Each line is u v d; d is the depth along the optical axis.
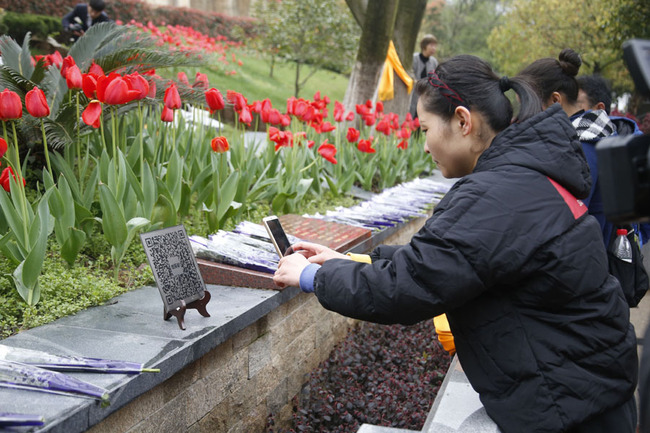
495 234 1.58
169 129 4.55
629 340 1.69
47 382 1.81
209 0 30.52
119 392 1.87
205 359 2.54
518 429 1.66
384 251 2.25
